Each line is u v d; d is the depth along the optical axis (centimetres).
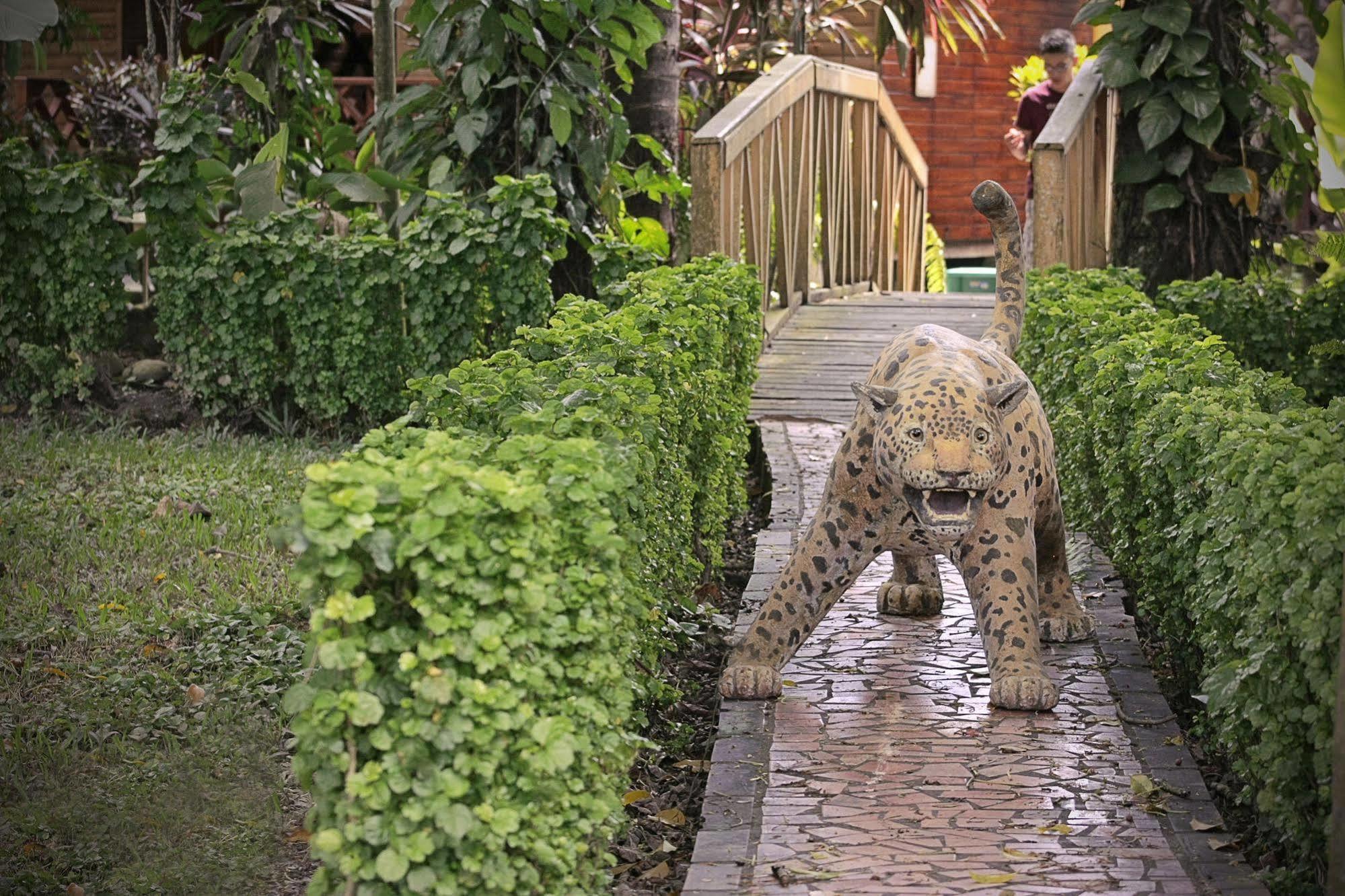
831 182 1414
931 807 479
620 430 538
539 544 383
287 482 897
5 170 1042
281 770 545
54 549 755
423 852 356
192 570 729
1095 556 768
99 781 527
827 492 596
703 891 425
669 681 646
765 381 1127
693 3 1555
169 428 1046
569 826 389
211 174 1048
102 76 1430
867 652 635
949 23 2091
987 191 679
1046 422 625
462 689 365
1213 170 1084
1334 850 386
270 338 1031
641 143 1109
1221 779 547
